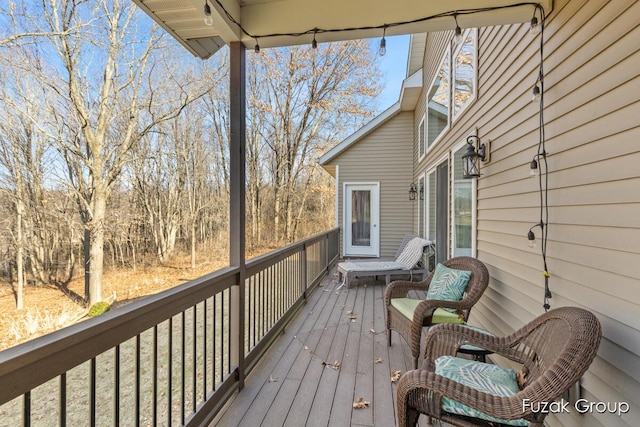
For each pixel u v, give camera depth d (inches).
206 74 350.9
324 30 87.6
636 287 49.4
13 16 235.9
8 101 234.4
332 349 120.2
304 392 91.0
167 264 343.3
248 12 91.4
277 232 577.9
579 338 51.6
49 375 38.5
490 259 112.7
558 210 70.7
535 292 80.7
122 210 300.2
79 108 267.1
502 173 101.7
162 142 337.4
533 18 75.5
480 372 67.7
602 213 56.9
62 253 259.3
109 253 290.4
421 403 61.9
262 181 559.8
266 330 121.3
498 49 104.7
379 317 157.6
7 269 232.5
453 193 166.2
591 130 59.8
